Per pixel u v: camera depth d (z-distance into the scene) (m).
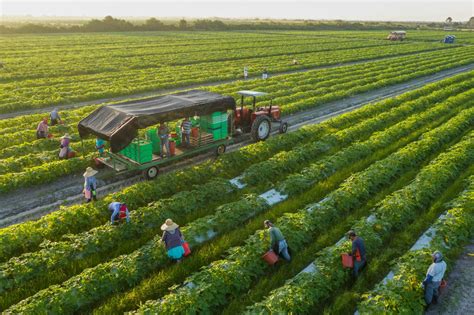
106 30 120.56
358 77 44.25
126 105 18.31
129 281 11.45
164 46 76.12
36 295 10.49
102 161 18.48
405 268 11.60
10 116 29.31
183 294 10.50
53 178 18.30
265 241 12.91
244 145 23.23
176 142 19.61
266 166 19.02
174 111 17.77
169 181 17.27
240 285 11.30
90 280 11.06
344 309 10.73
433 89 38.19
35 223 13.95
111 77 43.94
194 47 74.38
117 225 13.86
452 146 21.72
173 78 42.09
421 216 15.18
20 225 13.70
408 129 25.22
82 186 17.86
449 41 89.69
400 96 33.88
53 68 47.81
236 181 18.36
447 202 16.08
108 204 15.25
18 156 20.78
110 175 18.81
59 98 33.03
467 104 31.62
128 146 17.73
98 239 13.12
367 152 21.50
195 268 12.32
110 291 11.16
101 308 10.51
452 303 11.09
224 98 19.83
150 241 13.09
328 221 14.78
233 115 21.38
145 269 12.00
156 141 18.50
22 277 11.47
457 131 24.61
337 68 50.34
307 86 38.16
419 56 63.78
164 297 10.50
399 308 10.30
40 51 65.88
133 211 14.71
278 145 22.16
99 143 19.41
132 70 48.84
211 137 20.08
